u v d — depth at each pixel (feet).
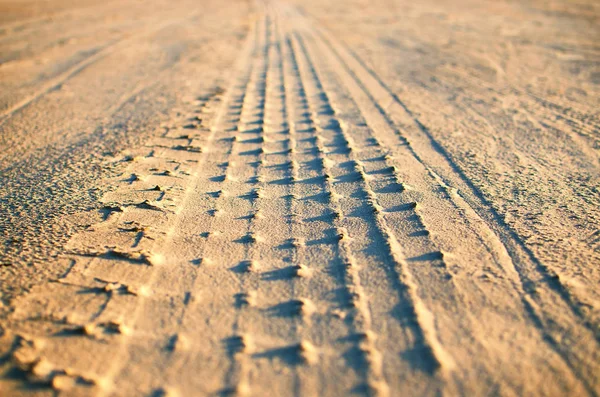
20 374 5.31
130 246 7.91
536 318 6.23
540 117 15.10
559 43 28.43
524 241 8.02
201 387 5.22
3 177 10.77
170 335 5.98
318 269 7.39
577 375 5.36
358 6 53.78
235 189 10.32
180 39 32.14
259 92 19.16
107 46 28.96
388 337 5.95
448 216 8.93
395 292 6.79
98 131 14.16
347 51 28.32
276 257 7.72
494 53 26.17
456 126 14.43
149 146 12.84
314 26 39.47
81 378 5.28
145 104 17.13
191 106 16.96
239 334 6.02
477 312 6.36
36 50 27.30
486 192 9.90
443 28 36.35
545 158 11.72
